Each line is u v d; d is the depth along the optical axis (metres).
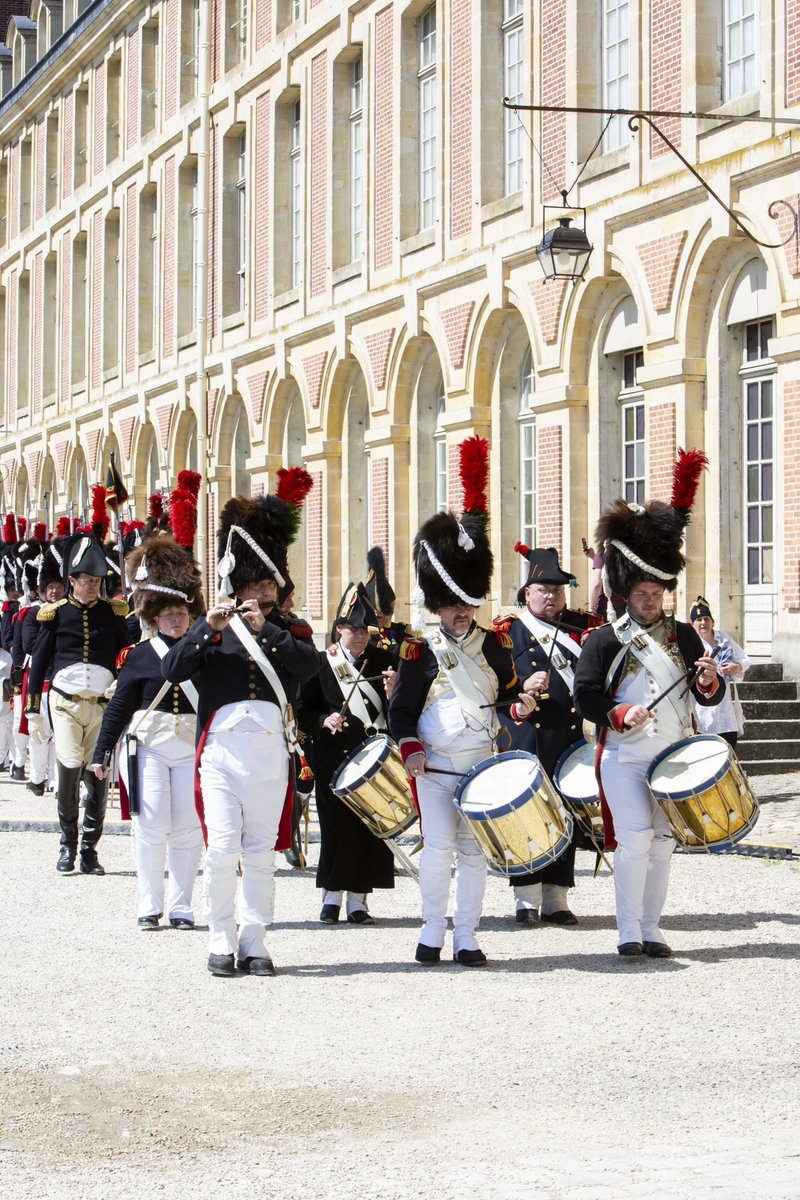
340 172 28.50
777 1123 6.14
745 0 18.59
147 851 10.24
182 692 10.26
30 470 48.19
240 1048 7.33
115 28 40.34
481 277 23.36
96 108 42.31
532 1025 7.65
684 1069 6.89
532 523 22.94
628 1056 7.09
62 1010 8.05
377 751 9.95
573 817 9.74
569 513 21.20
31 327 48.41
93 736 12.59
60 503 45.25
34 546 20.78
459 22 23.95
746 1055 7.09
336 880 10.28
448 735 9.11
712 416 19.00
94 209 42.50
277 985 8.59
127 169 39.47
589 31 21.09
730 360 18.92
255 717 8.88
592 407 21.08
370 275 26.88
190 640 8.91
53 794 18.06
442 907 9.18
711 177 18.56
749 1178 5.38
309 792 11.25
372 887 10.35
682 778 8.90
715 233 18.52
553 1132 6.05
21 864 12.98
